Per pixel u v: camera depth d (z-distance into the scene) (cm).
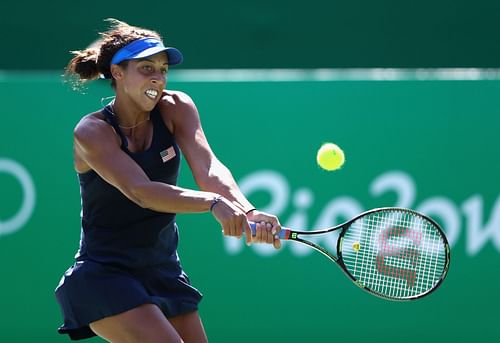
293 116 1977
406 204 1959
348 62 2470
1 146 1998
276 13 2469
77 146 1135
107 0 2486
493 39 2466
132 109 1167
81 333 1199
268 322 1962
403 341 1944
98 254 1177
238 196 1162
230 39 2475
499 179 1953
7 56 2512
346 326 1952
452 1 2469
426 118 1964
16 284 1988
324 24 2467
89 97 2002
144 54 1131
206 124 1988
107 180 1116
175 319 1225
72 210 1988
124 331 1132
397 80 1970
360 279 1527
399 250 1351
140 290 1149
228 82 1988
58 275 1984
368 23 2466
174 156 1188
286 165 1973
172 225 1216
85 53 1212
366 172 1966
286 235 1188
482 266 1944
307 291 1958
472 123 1962
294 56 2472
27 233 1991
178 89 1994
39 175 1994
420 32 2472
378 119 1969
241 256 1972
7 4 2503
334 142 1970
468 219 1953
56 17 2497
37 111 2000
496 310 1938
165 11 2475
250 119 1983
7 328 1988
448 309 1942
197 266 1975
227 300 1969
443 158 1961
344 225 1196
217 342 1967
